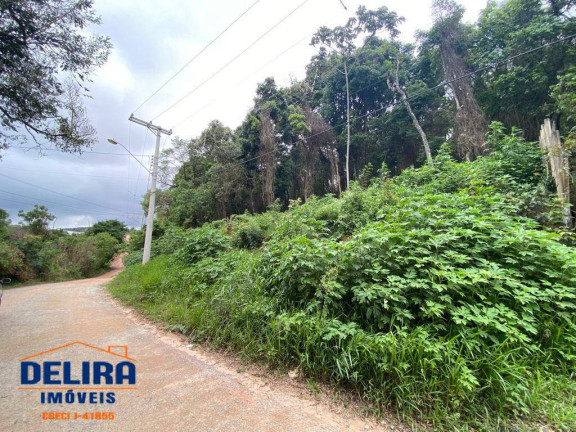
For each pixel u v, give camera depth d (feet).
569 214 14.82
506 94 46.62
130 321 15.21
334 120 87.61
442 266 8.75
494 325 7.32
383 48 74.69
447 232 11.18
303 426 6.10
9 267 39.93
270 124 72.43
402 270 9.50
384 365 6.90
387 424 6.20
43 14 14.06
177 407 6.84
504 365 6.81
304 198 78.02
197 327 12.42
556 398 6.64
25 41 14.20
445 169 27.17
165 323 14.12
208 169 81.87
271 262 13.76
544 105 40.29
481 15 58.59
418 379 6.77
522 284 8.71
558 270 9.32
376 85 77.10
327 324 8.69
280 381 8.23
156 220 72.74
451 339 7.16
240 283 13.91
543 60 44.62
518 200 15.92
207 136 83.61
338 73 80.64
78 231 116.06
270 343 9.40
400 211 13.80
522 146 21.95
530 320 7.59
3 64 14.02
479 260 9.71
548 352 7.68
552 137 18.08
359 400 7.06
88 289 30.73
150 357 10.07
